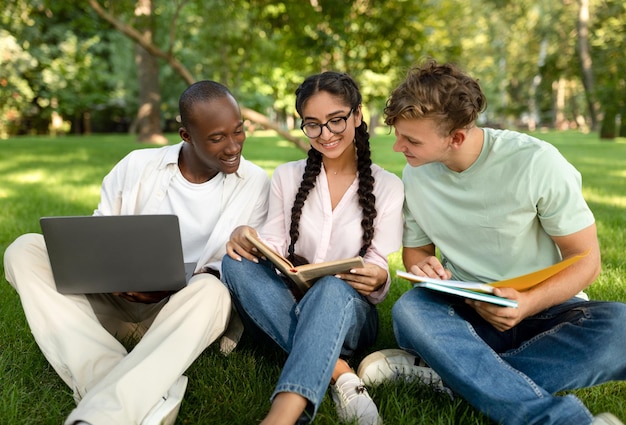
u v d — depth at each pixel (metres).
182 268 2.18
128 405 1.84
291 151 14.92
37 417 2.06
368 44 10.85
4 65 20.06
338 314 2.04
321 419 2.02
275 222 2.58
